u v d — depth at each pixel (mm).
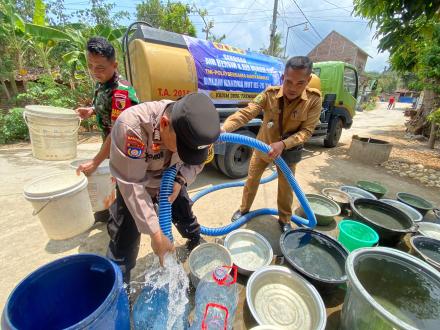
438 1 2725
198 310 1300
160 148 1097
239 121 2061
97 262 1184
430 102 7801
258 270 1630
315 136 5574
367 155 5055
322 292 1668
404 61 5711
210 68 3051
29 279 1025
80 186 2023
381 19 3439
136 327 1259
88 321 848
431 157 5715
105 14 11656
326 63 5980
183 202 1742
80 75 6816
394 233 2117
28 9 10164
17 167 3746
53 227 1995
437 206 3314
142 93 2740
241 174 3709
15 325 887
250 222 2613
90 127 6648
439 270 1679
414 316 1345
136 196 994
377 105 25516
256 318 1325
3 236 2164
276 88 2018
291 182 2008
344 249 1846
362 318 1172
